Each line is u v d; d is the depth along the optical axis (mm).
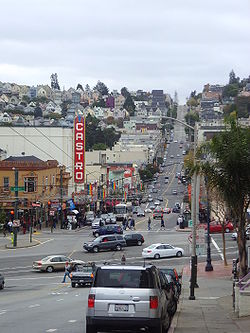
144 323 15922
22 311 26078
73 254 60438
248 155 27859
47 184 96125
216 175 28391
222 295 34469
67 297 33406
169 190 170375
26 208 89750
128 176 138875
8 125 118062
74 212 93062
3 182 91875
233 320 21547
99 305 16062
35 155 116688
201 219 81812
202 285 40375
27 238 75250
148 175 182125
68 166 118875
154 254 57094
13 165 91875
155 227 91500
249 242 63438
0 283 39219
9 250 63875
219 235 76125
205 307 27125
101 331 16234
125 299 16031
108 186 130625
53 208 91688
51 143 116812
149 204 142625
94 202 112750
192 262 34094
